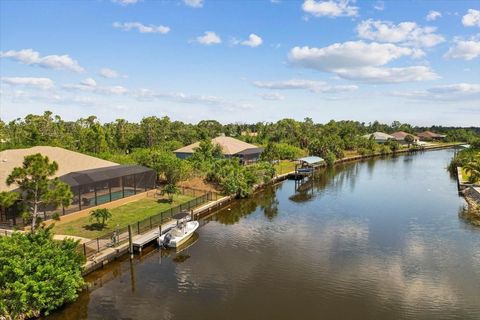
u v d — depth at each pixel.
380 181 72.75
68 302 24.11
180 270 29.61
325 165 98.44
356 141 130.25
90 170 43.94
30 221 33.38
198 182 58.25
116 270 29.61
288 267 30.12
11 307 20.44
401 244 35.50
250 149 89.38
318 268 29.94
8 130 84.56
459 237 37.38
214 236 38.44
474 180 62.09
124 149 97.06
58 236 32.28
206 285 26.97
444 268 29.81
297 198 57.47
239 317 22.69
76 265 24.48
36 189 27.50
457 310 23.53
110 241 31.88
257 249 34.41
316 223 43.12
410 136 154.12
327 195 59.50
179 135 112.75
